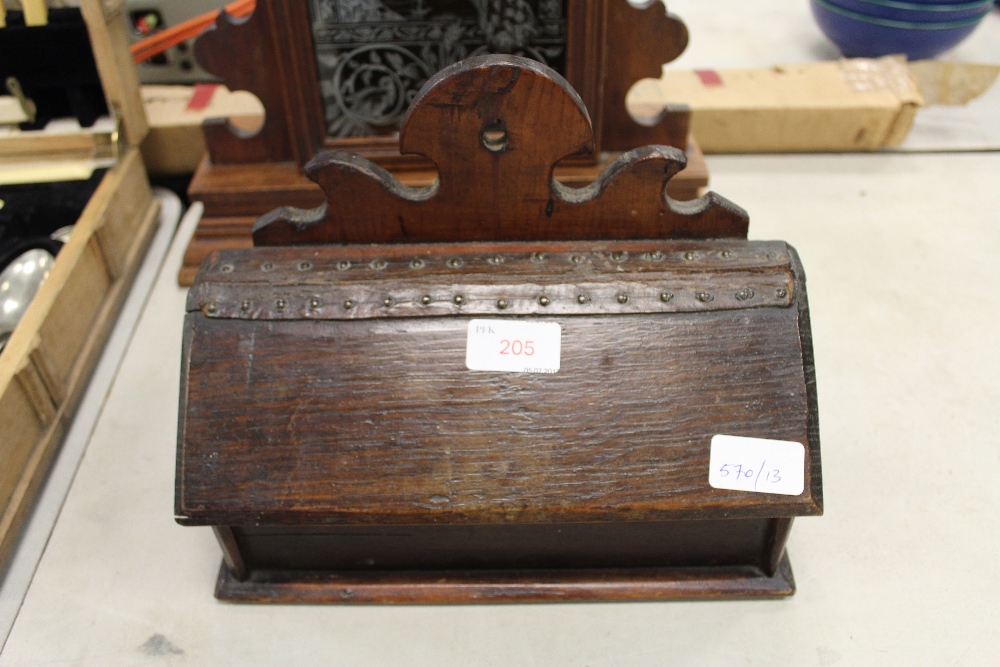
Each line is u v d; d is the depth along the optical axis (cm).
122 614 113
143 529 124
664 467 97
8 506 119
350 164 99
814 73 207
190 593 116
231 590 113
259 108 192
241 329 99
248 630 111
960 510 125
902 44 217
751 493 98
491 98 92
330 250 105
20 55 155
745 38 255
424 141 96
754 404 98
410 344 98
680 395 97
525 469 97
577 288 99
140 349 154
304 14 146
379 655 108
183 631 111
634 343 98
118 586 116
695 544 110
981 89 212
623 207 104
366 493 97
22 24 152
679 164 99
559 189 104
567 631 111
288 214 105
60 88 164
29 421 125
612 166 101
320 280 100
